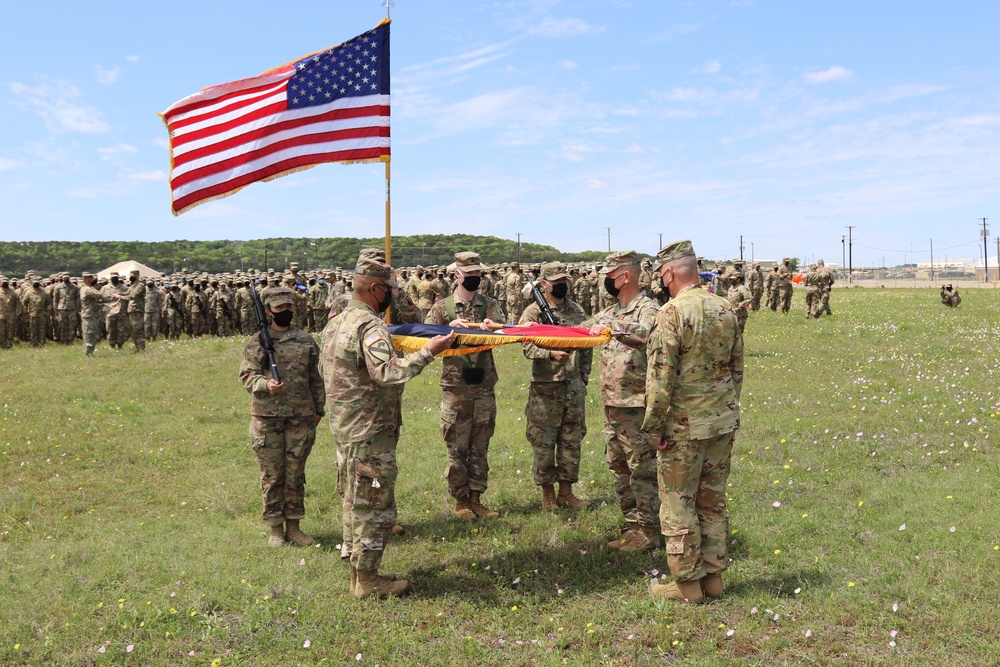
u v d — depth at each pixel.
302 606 4.47
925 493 6.12
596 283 24.28
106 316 20.92
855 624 3.99
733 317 4.29
